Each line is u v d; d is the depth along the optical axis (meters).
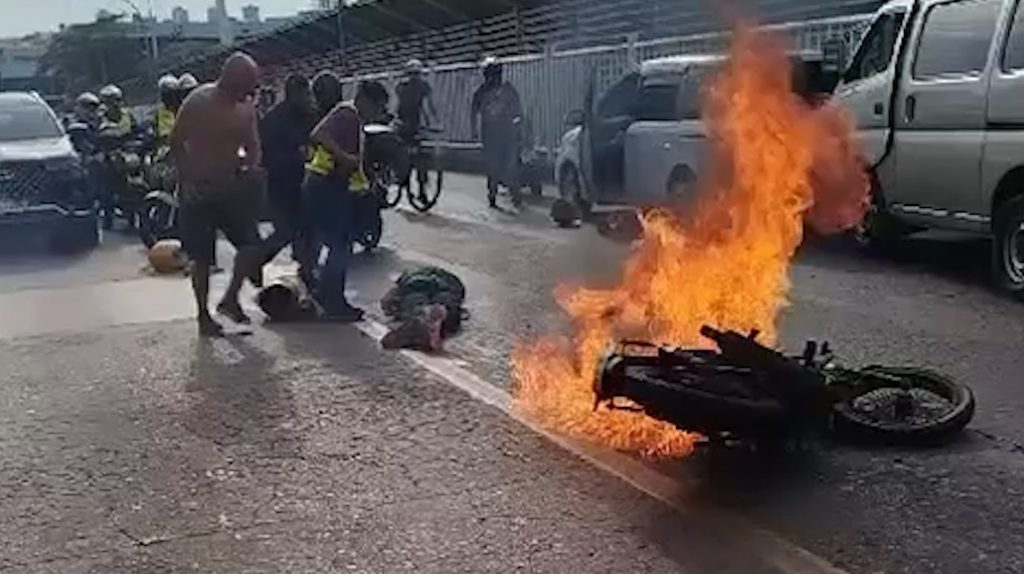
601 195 14.70
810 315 8.91
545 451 5.93
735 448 5.76
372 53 37.22
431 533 4.96
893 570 4.43
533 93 22.22
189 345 8.86
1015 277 9.46
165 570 4.73
